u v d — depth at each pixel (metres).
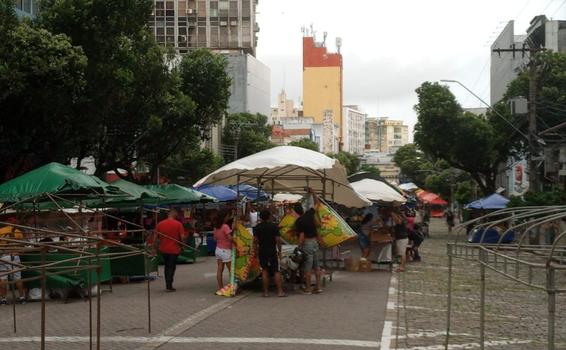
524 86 36.78
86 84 20.59
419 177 103.25
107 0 21.11
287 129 130.50
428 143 40.22
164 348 8.88
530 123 28.14
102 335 9.81
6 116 20.91
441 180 77.31
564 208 6.29
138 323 10.79
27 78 19.20
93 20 20.98
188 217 30.67
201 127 32.59
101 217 18.48
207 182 15.90
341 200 19.83
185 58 31.97
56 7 20.89
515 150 41.09
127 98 24.67
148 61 26.38
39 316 11.75
